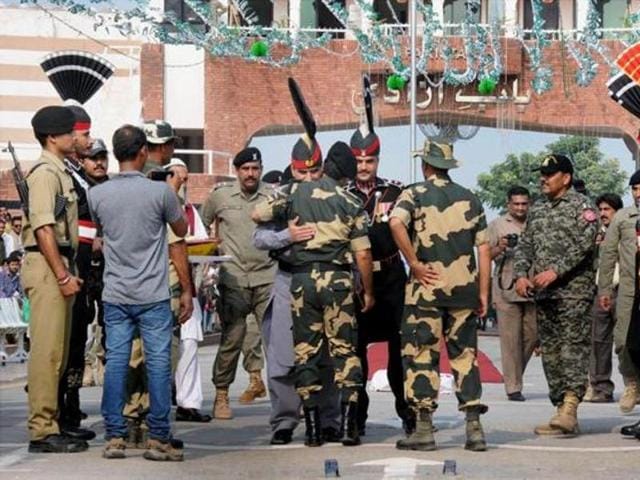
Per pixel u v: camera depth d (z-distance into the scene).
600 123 54.25
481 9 55.88
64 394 14.87
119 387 13.40
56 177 13.81
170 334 13.40
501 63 53.06
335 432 14.71
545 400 20.16
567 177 15.23
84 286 14.95
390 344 14.83
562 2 56.28
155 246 13.33
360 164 14.91
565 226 15.12
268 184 17.78
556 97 54.16
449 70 52.00
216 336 40.56
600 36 54.00
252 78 54.16
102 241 14.83
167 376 13.30
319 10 56.00
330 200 14.18
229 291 17.27
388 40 50.88
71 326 14.38
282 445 14.45
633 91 24.03
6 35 57.28
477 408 13.90
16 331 29.34
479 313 14.02
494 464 12.91
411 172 45.44
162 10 52.56
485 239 13.98
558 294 15.09
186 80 53.69
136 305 13.27
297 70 54.34
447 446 14.24
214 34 48.59
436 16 51.28
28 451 13.91
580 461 13.11
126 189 13.32
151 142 15.66
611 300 17.58
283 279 14.58
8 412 17.91
